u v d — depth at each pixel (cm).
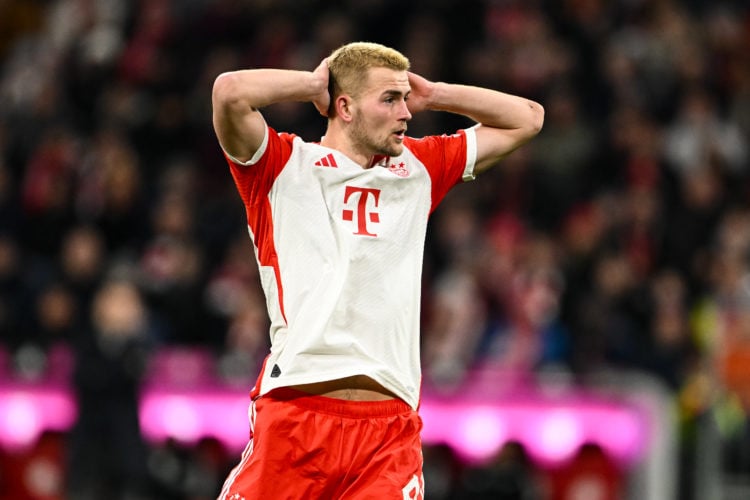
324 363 2008
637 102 5481
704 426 4134
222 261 4947
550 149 5200
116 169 5138
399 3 5769
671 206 4994
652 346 4350
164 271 4600
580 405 4056
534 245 4534
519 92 5425
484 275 4478
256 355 4219
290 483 2020
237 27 5922
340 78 2070
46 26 6556
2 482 4191
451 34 5738
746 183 5294
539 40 5541
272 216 2053
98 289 4378
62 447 4178
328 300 2006
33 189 5241
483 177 5109
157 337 4447
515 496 4034
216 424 4122
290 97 2039
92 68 5862
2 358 4253
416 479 2048
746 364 4100
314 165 2053
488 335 4350
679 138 5297
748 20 6072
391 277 2042
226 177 5416
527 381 4100
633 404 4031
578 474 4038
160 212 4966
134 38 6000
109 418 3969
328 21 5719
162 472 4100
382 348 2031
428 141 2161
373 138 2058
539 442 4056
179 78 5797
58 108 5788
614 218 4881
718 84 5744
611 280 4466
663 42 5678
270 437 2023
